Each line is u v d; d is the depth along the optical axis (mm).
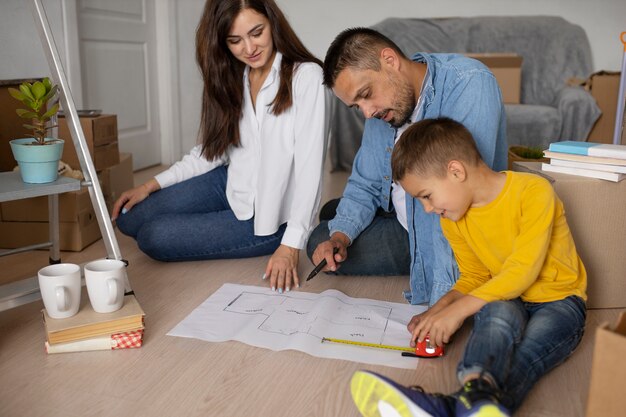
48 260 2066
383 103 1489
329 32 4805
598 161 1566
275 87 1838
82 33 3264
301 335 1436
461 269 1485
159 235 1948
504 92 4020
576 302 1334
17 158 1524
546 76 4227
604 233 1599
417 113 1577
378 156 1775
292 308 1616
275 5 1760
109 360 1363
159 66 4098
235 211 1996
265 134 1842
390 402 992
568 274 1357
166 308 1646
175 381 1271
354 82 1452
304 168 1792
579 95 3730
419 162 1294
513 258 1291
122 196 2061
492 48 4324
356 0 4715
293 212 1796
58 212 1974
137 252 2148
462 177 1296
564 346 1255
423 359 1344
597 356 966
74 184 1564
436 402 1014
